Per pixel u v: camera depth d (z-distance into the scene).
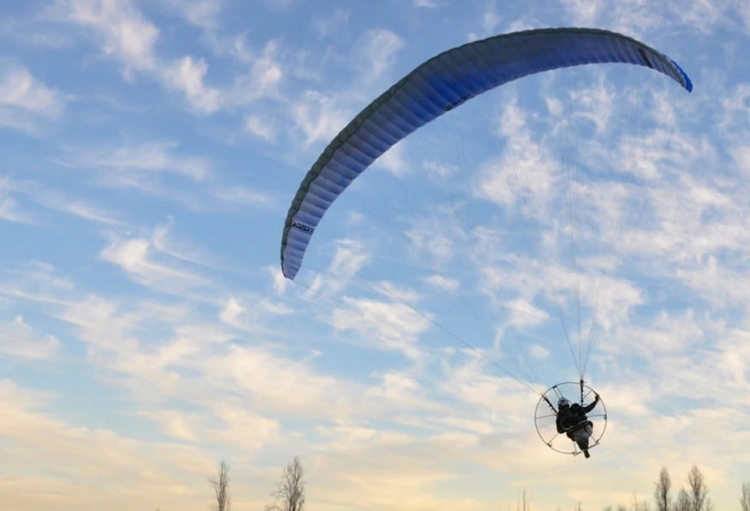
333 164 28.73
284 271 32.31
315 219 30.97
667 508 65.31
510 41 26.33
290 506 60.19
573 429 26.31
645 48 24.45
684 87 23.61
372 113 27.38
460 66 27.02
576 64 27.64
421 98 27.62
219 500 59.84
